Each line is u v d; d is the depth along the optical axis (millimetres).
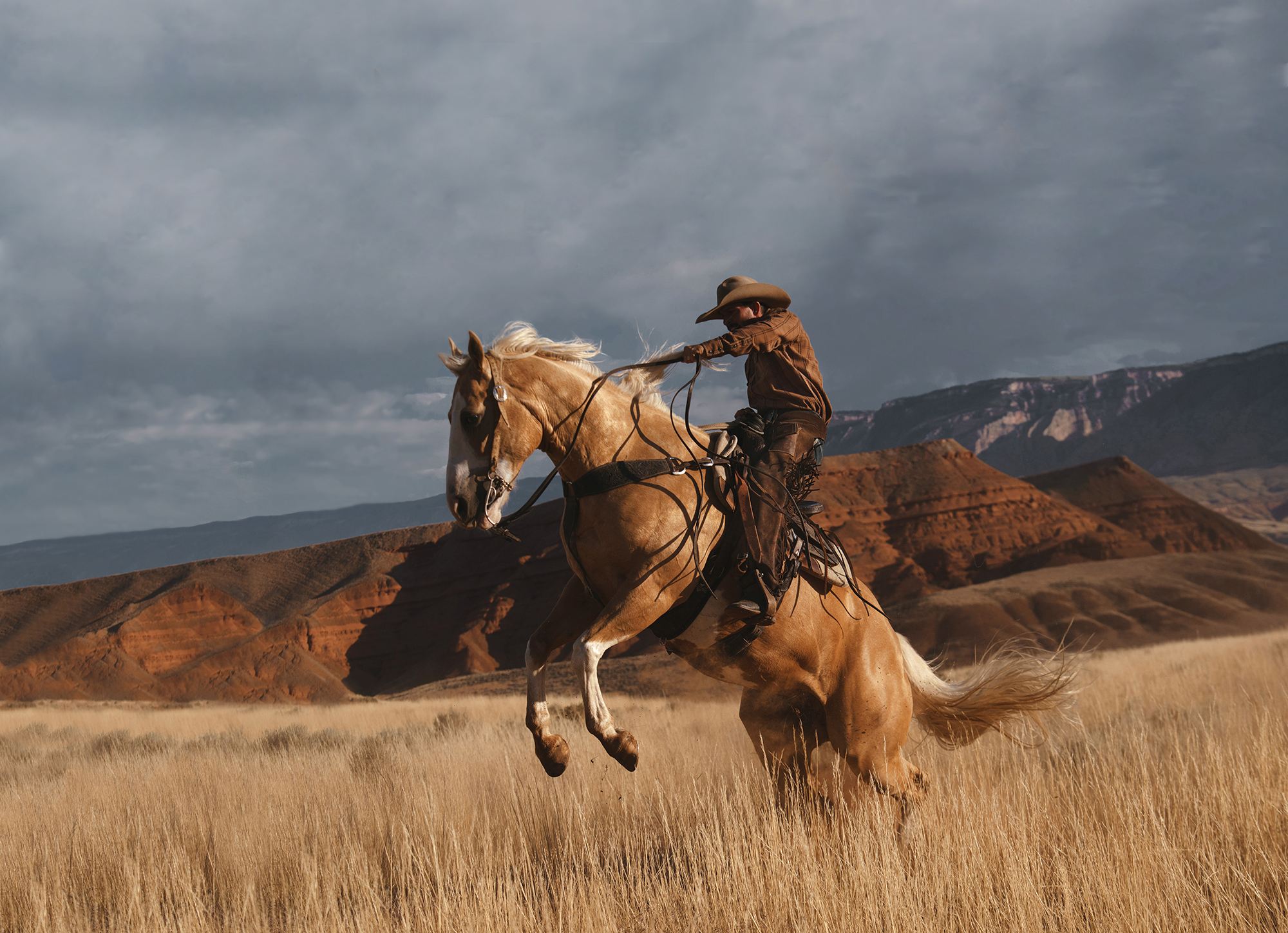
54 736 22906
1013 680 6496
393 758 10930
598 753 10227
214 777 9914
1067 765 7141
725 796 6281
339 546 126625
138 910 5246
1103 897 4184
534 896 5230
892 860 4625
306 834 7047
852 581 5785
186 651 109250
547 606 105750
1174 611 64938
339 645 110500
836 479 117812
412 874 5395
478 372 4727
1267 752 6027
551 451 4973
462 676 89812
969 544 106125
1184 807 5422
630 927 4789
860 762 5785
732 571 4898
